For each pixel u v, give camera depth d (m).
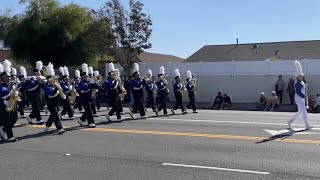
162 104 20.77
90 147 11.77
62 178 8.39
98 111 23.59
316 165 9.21
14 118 13.38
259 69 29.89
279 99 27.88
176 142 12.36
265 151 10.81
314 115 20.52
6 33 40.38
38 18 39.06
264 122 16.92
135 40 38.84
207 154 10.55
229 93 30.89
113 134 14.14
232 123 16.70
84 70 16.28
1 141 13.01
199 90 31.83
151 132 14.45
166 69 32.97
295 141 12.20
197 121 17.62
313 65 27.98
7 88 13.07
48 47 39.38
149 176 8.46
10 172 8.91
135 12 38.75
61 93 14.76
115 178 8.35
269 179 8.11
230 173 8.61
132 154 10.68
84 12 39.84
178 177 8.34
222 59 54.28
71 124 17.02
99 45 39.41
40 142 12.78
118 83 18.11
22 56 40.41
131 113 19.33
